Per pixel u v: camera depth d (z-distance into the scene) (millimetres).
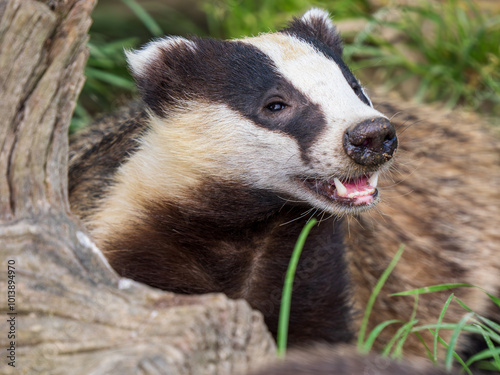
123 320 5258
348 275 8953
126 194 8500
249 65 8344
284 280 8523
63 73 6004
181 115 8539
